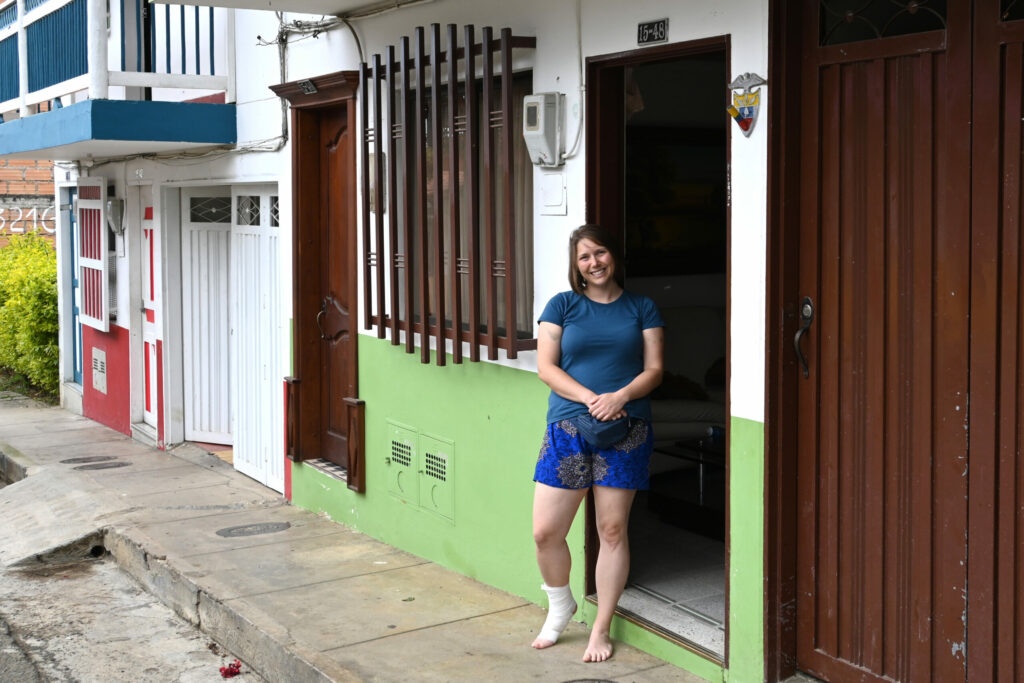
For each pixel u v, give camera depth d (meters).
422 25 6.12
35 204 16.61
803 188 4.19
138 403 10.69
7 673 5.39
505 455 5.70
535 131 5.14
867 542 4.07
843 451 4.13
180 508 7.81
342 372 7.48
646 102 6.56
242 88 8.32
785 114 4.15
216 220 9.81
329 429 7.70
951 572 3.79
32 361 13.10
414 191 6.14
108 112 8.06
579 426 4.61
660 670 4.72
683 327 6.58
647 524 6.27
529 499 5.55
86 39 8.57
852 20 3.99
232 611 5.61
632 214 6.60
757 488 4.33
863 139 3.97
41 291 13.03
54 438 10.73
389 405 6.70
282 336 7.97
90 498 8.13
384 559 6.46
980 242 3.63
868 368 4.02
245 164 8.34
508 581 5.77
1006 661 3.64
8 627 6.05
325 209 7.57
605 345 4.59
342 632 5.28
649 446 4.69
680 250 6.77
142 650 5.70
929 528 3.85
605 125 5.03
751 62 4.23
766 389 4.25
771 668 4.34
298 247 7.61
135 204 10.43
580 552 5.27
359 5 6.50
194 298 9.87
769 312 4.21
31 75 10.12
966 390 3.70
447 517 6.21
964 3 3.62
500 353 5.69
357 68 6.79
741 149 4.30
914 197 3.82
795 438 4.30
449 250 5.96
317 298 7.71
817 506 4.25
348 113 6.82
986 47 3.57
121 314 10.83
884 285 3.94
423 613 5.51
